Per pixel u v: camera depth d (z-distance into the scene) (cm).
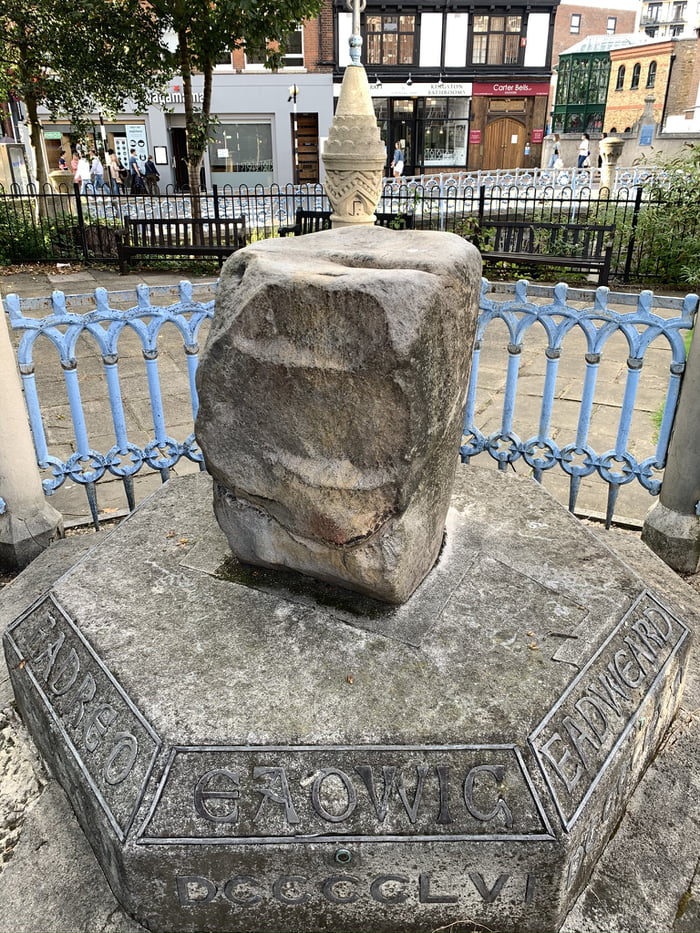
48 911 174
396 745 169
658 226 955
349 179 771
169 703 180
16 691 225
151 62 1212
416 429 185
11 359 303
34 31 1185
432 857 159
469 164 2519
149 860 159
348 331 179
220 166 2352
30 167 1978
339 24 2220
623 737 184
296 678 186
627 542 311
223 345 197
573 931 170
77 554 306
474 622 206
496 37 2336
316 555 208
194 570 231
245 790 164
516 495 277
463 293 195
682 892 178
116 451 338
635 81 3222
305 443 195
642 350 312
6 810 199
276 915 167
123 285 998
